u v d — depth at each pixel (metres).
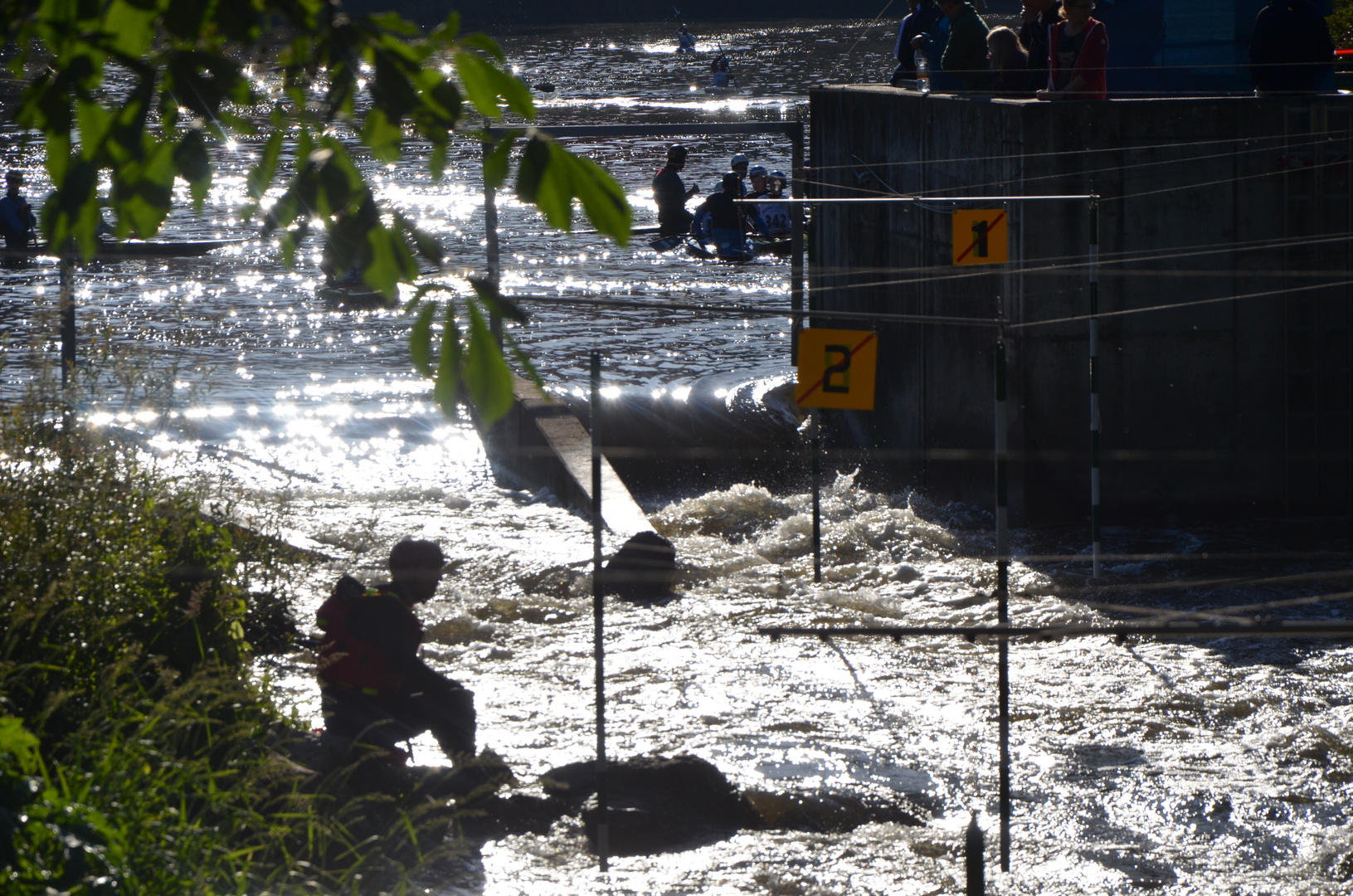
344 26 7.74
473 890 19.59
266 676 22.30
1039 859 22.05
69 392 27.02
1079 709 29.42
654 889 20.27
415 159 131.25
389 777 21.25
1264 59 44.22
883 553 42.59
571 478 45.66
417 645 23.58
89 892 12.85
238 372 61.00
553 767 25.05
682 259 92.56
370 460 50.72
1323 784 25.47
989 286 46.09
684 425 55.69
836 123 62.25
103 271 86.19
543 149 7.68
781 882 20.75
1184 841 23.02
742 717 28.56
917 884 20.95
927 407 51.62
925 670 32.16
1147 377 45.00
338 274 7.91
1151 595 37.91
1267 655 33.00
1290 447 45.59
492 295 7.80
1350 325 45.00
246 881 15.72
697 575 40.12
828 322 63.22
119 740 17.25
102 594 20.95
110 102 7.77
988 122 45.75
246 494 42.56
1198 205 44.22
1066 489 45.44
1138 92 48.38
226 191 113.94
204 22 7.64
